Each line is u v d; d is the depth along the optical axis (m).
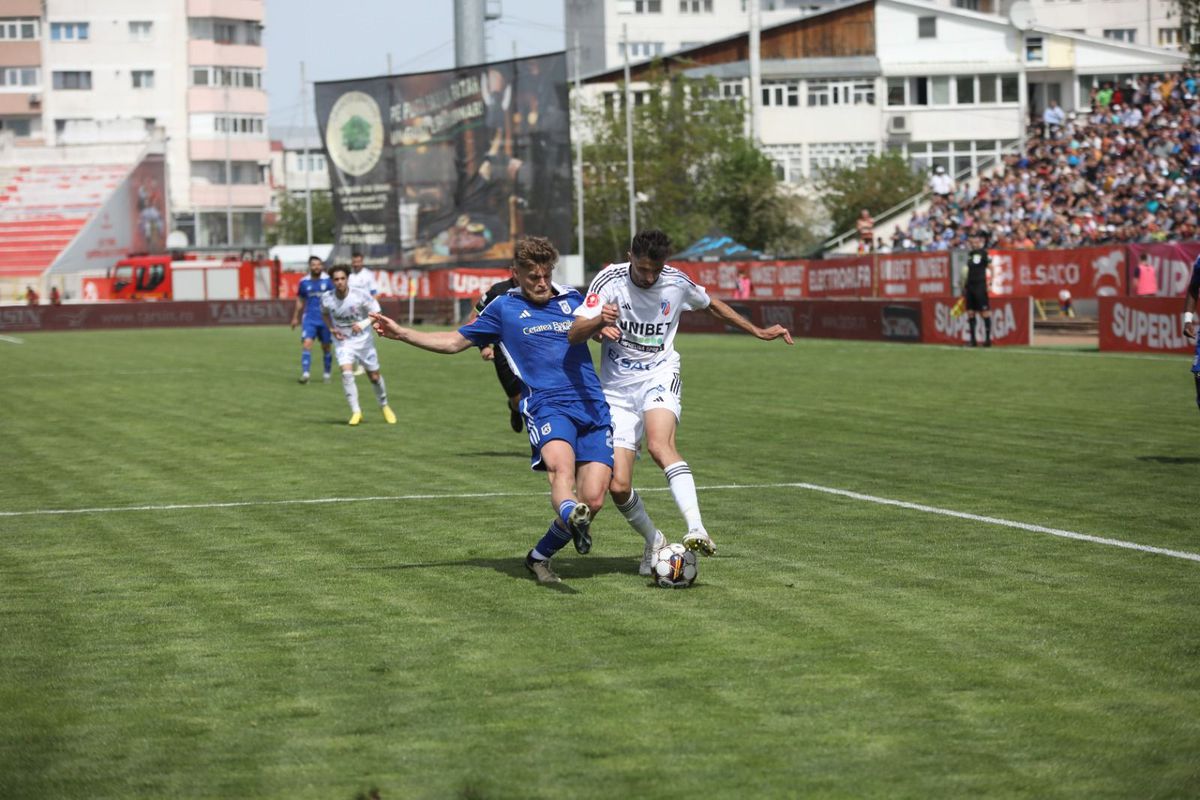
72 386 50.56
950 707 11.48
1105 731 10.85
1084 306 72.44
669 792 9.69
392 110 93.75
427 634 14.15
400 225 94.50
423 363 61.62
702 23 198.88
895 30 150.38
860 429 33.19
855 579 16.50
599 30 199.38
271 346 78.31
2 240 146.75
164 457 30.00
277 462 28.86
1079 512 21.19
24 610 15.62
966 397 40.69
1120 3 169.88
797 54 152.00
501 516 21.75
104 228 150.25
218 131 191.88
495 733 10.98
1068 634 13.78
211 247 156.50
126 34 188.50
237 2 192.00
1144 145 91.12
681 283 17.20
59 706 11.94
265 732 11.12
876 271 79.00
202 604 15.79
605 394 17.41
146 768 10.37
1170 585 16.02
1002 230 88.69
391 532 20.41
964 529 19.86
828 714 11.33
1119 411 36.19
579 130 124.81
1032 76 150.38
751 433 32.66
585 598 15.71
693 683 12.23
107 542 20.03
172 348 76.81
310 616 15.07
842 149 151.25
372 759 10.45
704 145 136.25
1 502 24.05
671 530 20.17
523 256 16.45
